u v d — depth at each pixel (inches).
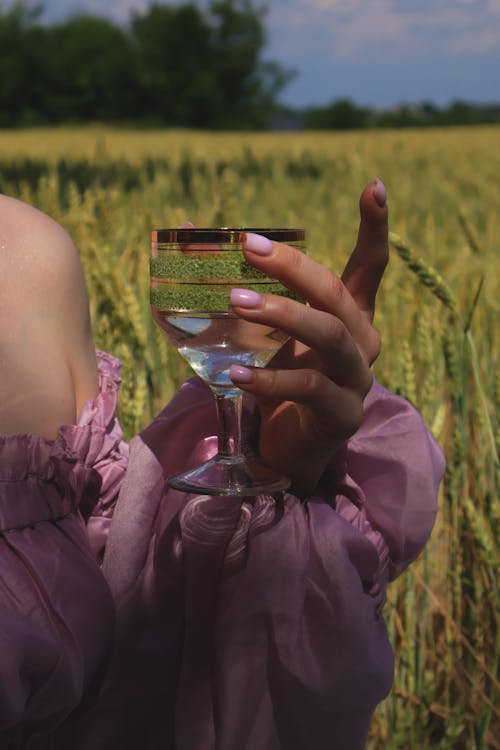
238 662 25.9
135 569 26.5
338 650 25.9
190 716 26.4
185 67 1685.5
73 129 1434.5
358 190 162.9
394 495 28.2
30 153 389.7
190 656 26.5
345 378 24.0
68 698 24.5
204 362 24.1
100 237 62.4
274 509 26.0
